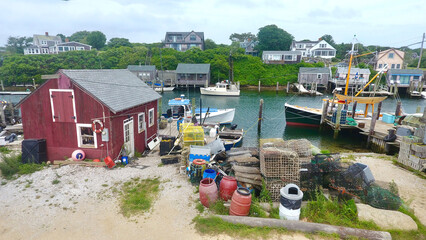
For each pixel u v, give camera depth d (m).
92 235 6.60
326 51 78.25
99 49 89.38
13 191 8.95
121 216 7.42
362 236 6.09
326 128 25.31
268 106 38.25
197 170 9.28
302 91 50.53
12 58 59.53
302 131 25.56
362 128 21.77
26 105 11.67
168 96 46.69
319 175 8.54
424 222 7.36
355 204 7.46
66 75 11.00
